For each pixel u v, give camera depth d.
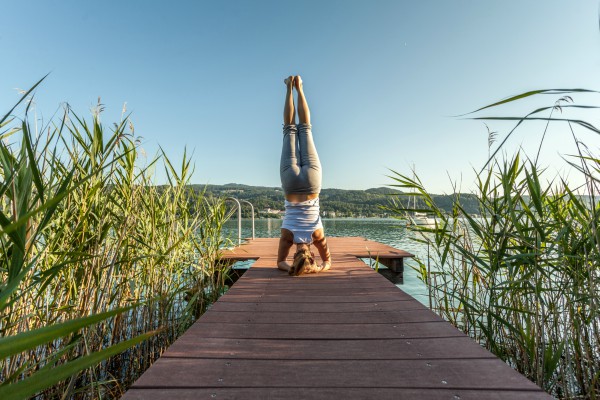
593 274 2.14
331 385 1.29
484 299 2.71
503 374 1.37
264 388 1.27
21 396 0.56
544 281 2.38
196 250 3.87
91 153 2.16
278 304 2.43
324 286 2.99
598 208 2.01
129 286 3.05
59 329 0.62
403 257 4.77
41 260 1.96
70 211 2.22
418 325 1.98
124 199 2.71
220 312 2.24
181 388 1.26
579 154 1.88
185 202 3.68
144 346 2.97
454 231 3.01
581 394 2.19
